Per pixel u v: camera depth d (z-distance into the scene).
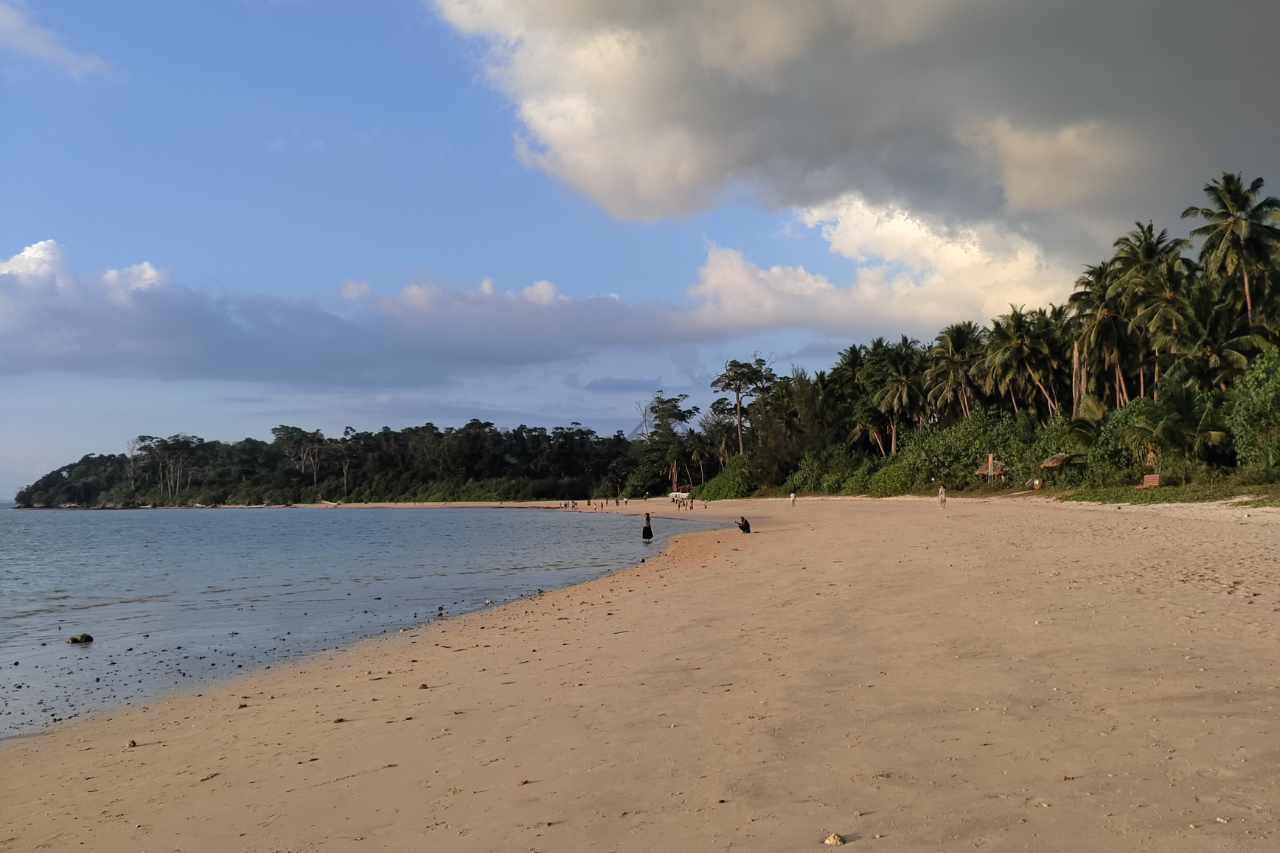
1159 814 4.26
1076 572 13.91
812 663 8.62
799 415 98.06
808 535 32.53
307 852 4.85
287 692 10.23
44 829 5.77
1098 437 46.91
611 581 21.53
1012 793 4.69
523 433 174.12
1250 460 34.69
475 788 5.71
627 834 4.62
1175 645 8.02
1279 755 4.97
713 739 6.28
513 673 9.92
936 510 46.25
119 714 9.77
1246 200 48.22
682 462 122.94
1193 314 47.91
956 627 9.80
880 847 4.13
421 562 32.78
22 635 16.38
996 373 70.12
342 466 186.25
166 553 43.19
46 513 171.12
